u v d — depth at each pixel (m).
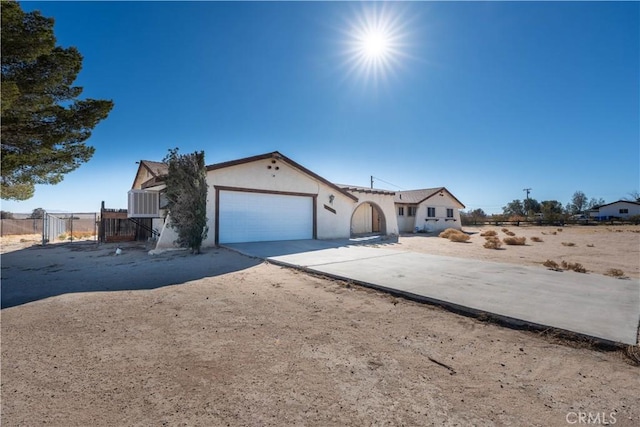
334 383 3.09
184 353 3.75
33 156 11.01
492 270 8.28
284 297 6.10
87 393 2.92
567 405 2.73
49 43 10.70
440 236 22.98
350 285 6.87
